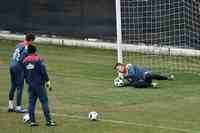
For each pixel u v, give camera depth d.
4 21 86.12
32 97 42.19
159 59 71.19
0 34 86.38
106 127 41.84
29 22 84.56
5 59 72.31
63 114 46.06
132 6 73.81
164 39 73.44
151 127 41.69
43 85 42.12
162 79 60.56
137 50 74.00
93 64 69.25
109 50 78.75
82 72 64.44
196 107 48.16
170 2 72.81
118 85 56.91
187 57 72.50
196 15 71.94
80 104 49.59
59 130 41.22
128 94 53.34
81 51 78.31
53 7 82.81
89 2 80.31
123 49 74.19
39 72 41.84
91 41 80.31
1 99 51.59
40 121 43.88
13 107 47.47
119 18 60.50
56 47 80.94
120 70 57.59
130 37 74.25
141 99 51.25
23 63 42.38
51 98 51.91
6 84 58.00
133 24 74.00
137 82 56.38
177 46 73.06
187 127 41.69
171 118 44.47
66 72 64.50
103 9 79.38
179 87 56.72
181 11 72.50
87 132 40.56
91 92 54.31
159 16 73.19
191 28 72.44
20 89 46.44
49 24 83.12
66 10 82.00
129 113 46.19
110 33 79.00
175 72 64.69
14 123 43.31
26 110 46.97
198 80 60.50
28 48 42.19
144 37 74.00
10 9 85.62
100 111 46.97
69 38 82.06
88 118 44.59
